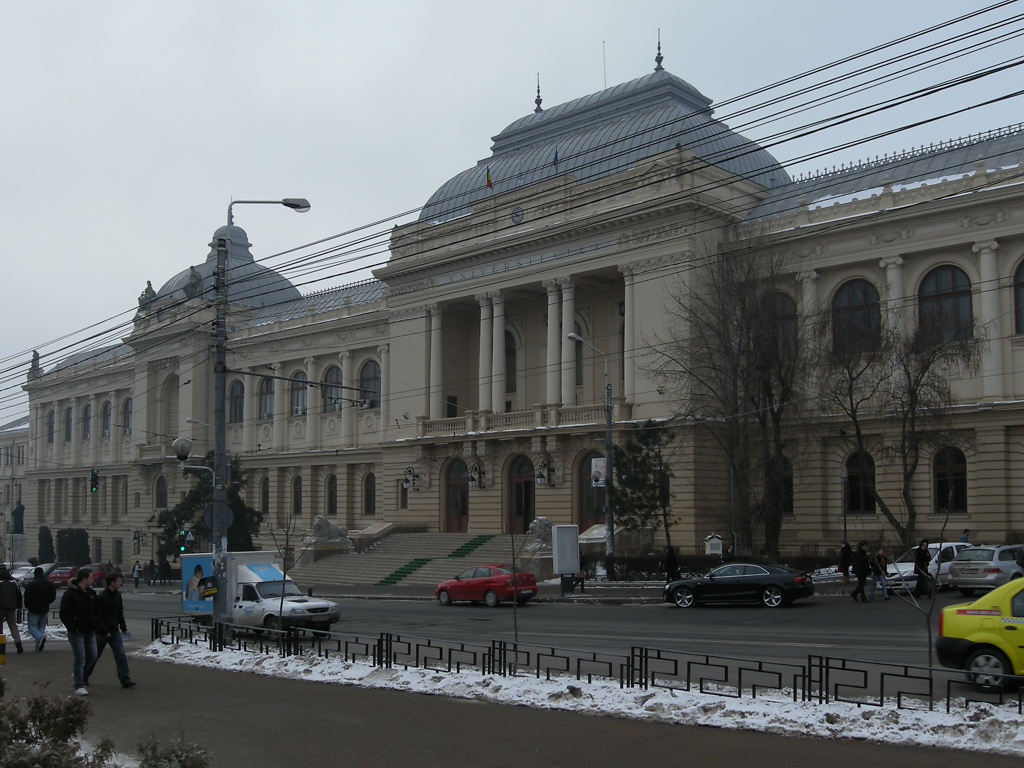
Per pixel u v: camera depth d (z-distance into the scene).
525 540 50.03
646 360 50.53
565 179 55.53
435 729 13.21
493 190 60.28
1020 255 42.31
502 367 57.97
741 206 52.22
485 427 57.44
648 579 43.44
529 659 18.06
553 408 53.81
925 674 17.05
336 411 73.25
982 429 42.25
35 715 9.83
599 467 44.69
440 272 62.19
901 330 43.22
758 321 43.31
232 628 22.31
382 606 39.97
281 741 12.77
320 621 27.69
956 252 44.09
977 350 42.28
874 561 34.94
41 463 105.62
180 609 41.31
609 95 60.38
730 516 45.19
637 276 51.38
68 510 100.56
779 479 42.50
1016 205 42.16
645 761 11.23
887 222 45.59
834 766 10.74
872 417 44.66
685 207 49.09
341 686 16.94
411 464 62.22
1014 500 41.53
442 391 62.59
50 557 98.31
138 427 88.56
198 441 82.31
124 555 89.62
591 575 44.94
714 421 45.41
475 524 57.62
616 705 14.12
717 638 23.58
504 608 37.22
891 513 43.56
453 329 64.88
